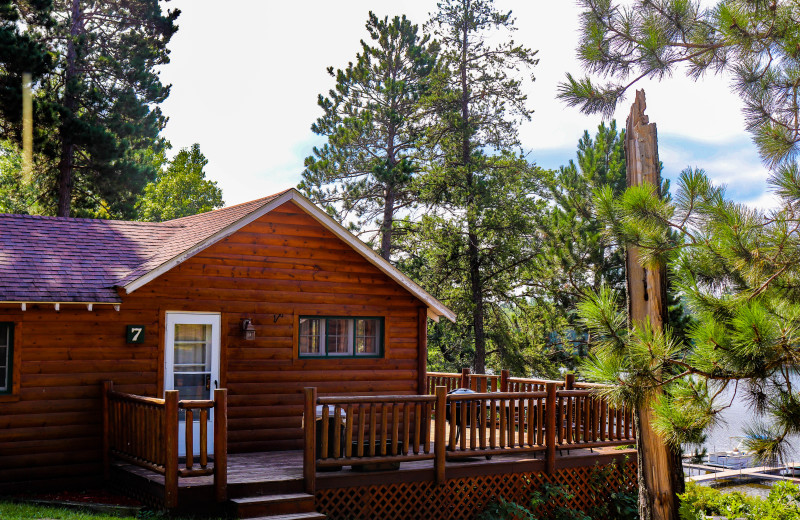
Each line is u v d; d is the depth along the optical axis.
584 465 12.40
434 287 30.11
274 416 12.95
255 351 12.90
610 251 23.33
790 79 6.97
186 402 9.43
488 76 30.06
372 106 33.00
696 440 6.01
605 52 7.38
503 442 11.52
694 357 5.82
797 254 6.00
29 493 10.98
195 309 12.41
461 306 29.05
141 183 28.69
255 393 12.82
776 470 21.66
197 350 12.44
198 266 12.50
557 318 27.33
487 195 27.69
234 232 12.70
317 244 13.66
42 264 12.04
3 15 24.52
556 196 26.22
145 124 28.97
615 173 23.47
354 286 14.00
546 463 11.94
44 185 28.72
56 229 13.94
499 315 29.72
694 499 8.97
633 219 6.32
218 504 9.44
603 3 7.21
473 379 16.45
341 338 13.91
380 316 14.27
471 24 30.02
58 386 11.35
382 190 32.47
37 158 27.28
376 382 14.05
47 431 11.22
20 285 11.12
